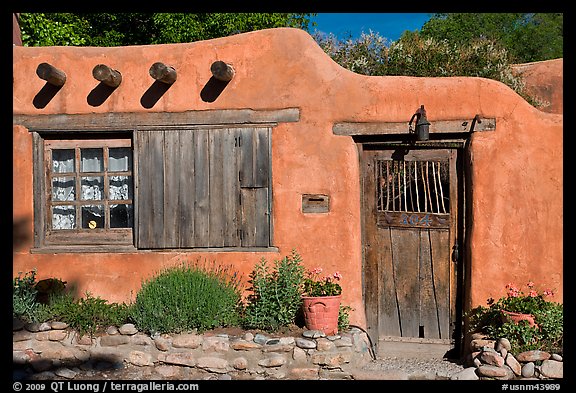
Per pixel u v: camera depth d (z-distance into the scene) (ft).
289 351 20.71
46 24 40.29
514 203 22.07
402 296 23.45
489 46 38.70
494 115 22.25
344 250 23.06
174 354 21.01
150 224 24.03
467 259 22.58
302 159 23.36
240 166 23.70
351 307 22.84
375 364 21.88
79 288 24.02
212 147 23.86
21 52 24.59
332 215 23.16
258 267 23.16
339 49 40.24
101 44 50.93
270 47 23.58
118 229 24.50
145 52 24.20
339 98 23.18
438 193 23.26
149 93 24.11
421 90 22.70
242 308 23.13
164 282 22.12
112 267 24.06
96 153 25.03
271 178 23.50
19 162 24.50
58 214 25.07
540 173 22.02
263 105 23.57
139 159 24.14
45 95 24.44
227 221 23.70
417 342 23.26
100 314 22.20
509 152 22.13
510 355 19.56
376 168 23.67
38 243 24.36
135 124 24.11
